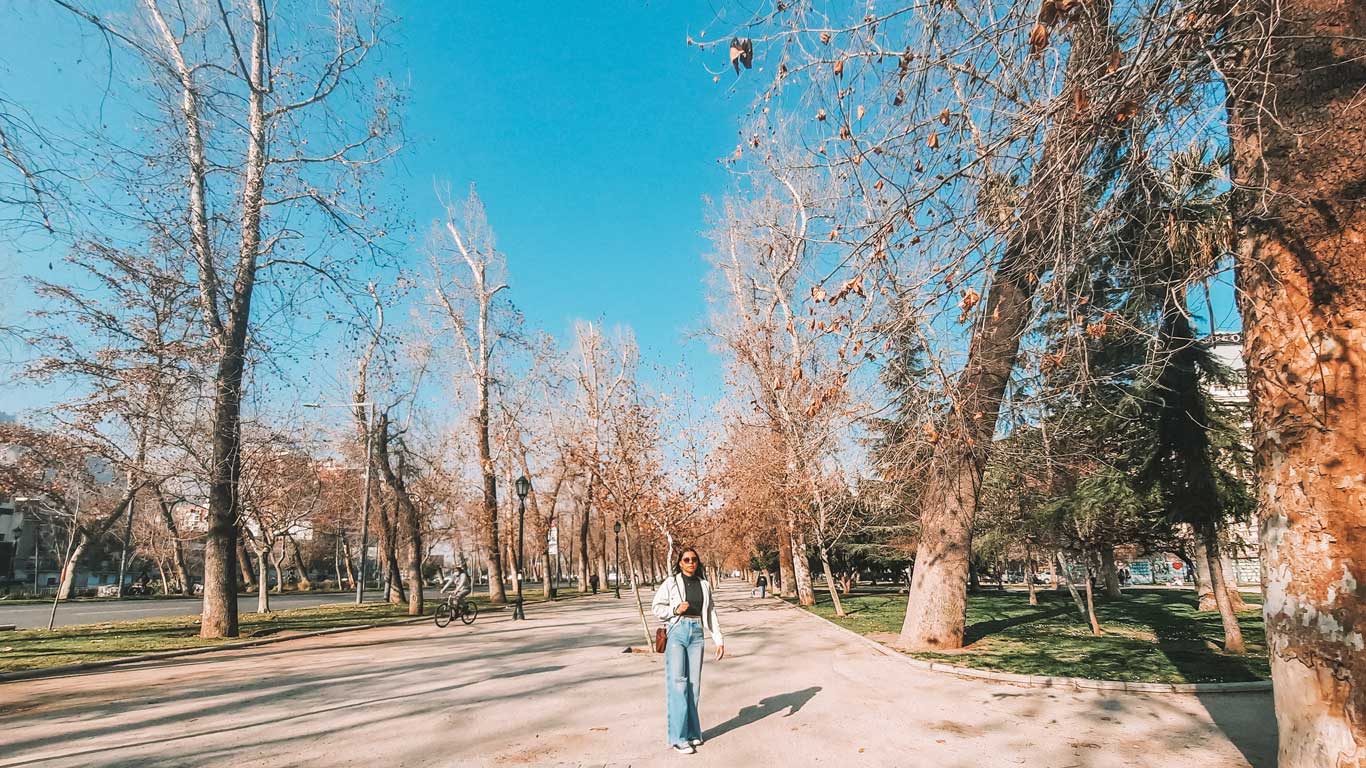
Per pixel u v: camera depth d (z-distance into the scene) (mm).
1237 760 6336
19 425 21234
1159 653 12781
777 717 8242
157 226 16500
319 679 11883
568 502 69188
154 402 18719
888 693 9719
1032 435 14672
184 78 13164
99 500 27859
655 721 8086
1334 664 3930
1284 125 4246
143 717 8695
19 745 7344
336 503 52344
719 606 33656
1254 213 4406
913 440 10891
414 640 19172
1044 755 6609
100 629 22156
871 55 5805
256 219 19453
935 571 14008
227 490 19656
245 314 19547
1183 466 13758
